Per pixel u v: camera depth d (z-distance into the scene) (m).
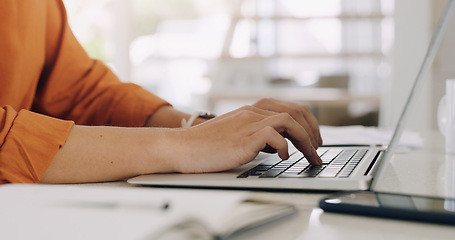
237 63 4.67
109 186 0.59
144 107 1.04
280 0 4.59
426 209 0.40
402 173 0.65
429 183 0.58
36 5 1.00
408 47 3.80
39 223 0.31
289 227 0.38
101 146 0.63
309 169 0.62
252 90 4.55
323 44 4.52
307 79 4.53
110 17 4.52
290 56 4.59
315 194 0.53
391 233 0.36
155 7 4.64
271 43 4.62
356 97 4.02
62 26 1.10
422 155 0.88
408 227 0.38
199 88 4.68
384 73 4.30
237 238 0.35
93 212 0.33
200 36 4.68
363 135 1.27
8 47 0.90
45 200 0.37
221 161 0.62
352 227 0.38
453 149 0.91
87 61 1.12
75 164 0.61
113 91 1.07
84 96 1.08
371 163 0.70
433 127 3.37
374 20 4.39
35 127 0.62
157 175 0.62
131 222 0.30
